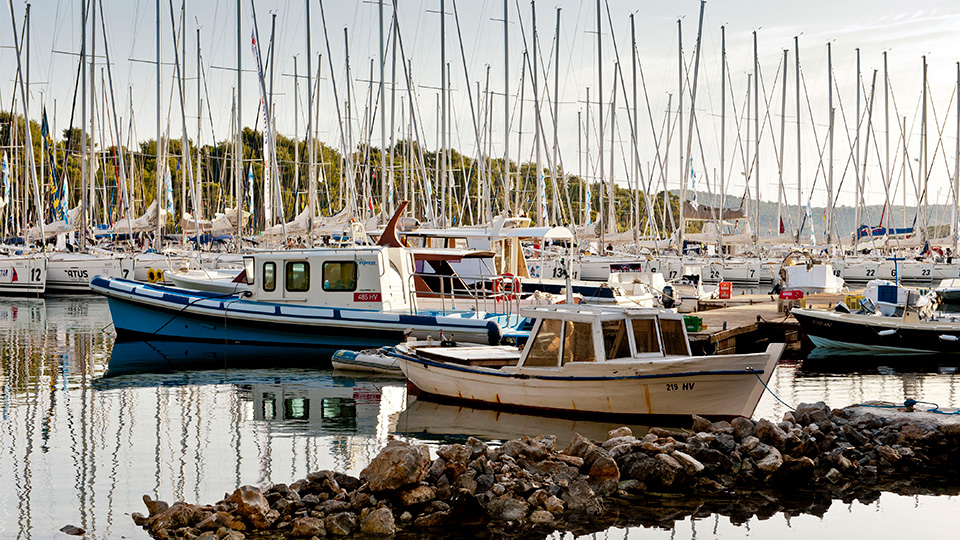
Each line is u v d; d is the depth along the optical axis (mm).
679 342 15055
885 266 52812
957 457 12234
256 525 9266
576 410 14758
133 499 10570
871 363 22250
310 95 41438
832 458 11859
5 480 11336
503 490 10133
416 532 9445
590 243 54750
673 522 10008
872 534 9789
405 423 14711
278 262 24031
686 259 53281
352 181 43031
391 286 23797
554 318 15039
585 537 9516
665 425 14211
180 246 47844
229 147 68688
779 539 9594
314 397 17109
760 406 16422
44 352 23375
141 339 25547
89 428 14320
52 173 49594
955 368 21297
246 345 24172
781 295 31359
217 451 12852
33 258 42688
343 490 9953
